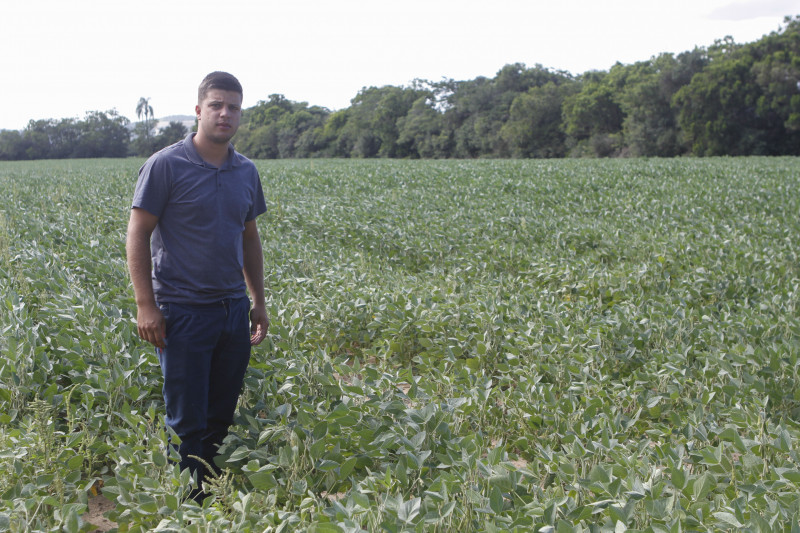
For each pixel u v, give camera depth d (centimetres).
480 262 826
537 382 395
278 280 666
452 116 8238
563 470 278
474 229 1132
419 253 944
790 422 378
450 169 2466
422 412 312
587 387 412
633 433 402
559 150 7231
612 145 6544
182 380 298
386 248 990
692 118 5812
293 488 274
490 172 2317
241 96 301
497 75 8869
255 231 337
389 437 303
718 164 2767
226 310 305
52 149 10056
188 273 295
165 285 297
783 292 689
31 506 244
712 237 995
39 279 575
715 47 6575
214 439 337
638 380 427
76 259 690
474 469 272
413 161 3612
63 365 392
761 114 5575
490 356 494
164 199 291
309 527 227
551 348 466
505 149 7619
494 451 276
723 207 1488
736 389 394
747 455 293
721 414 366
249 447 331
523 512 249
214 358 317
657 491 250
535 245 1014
